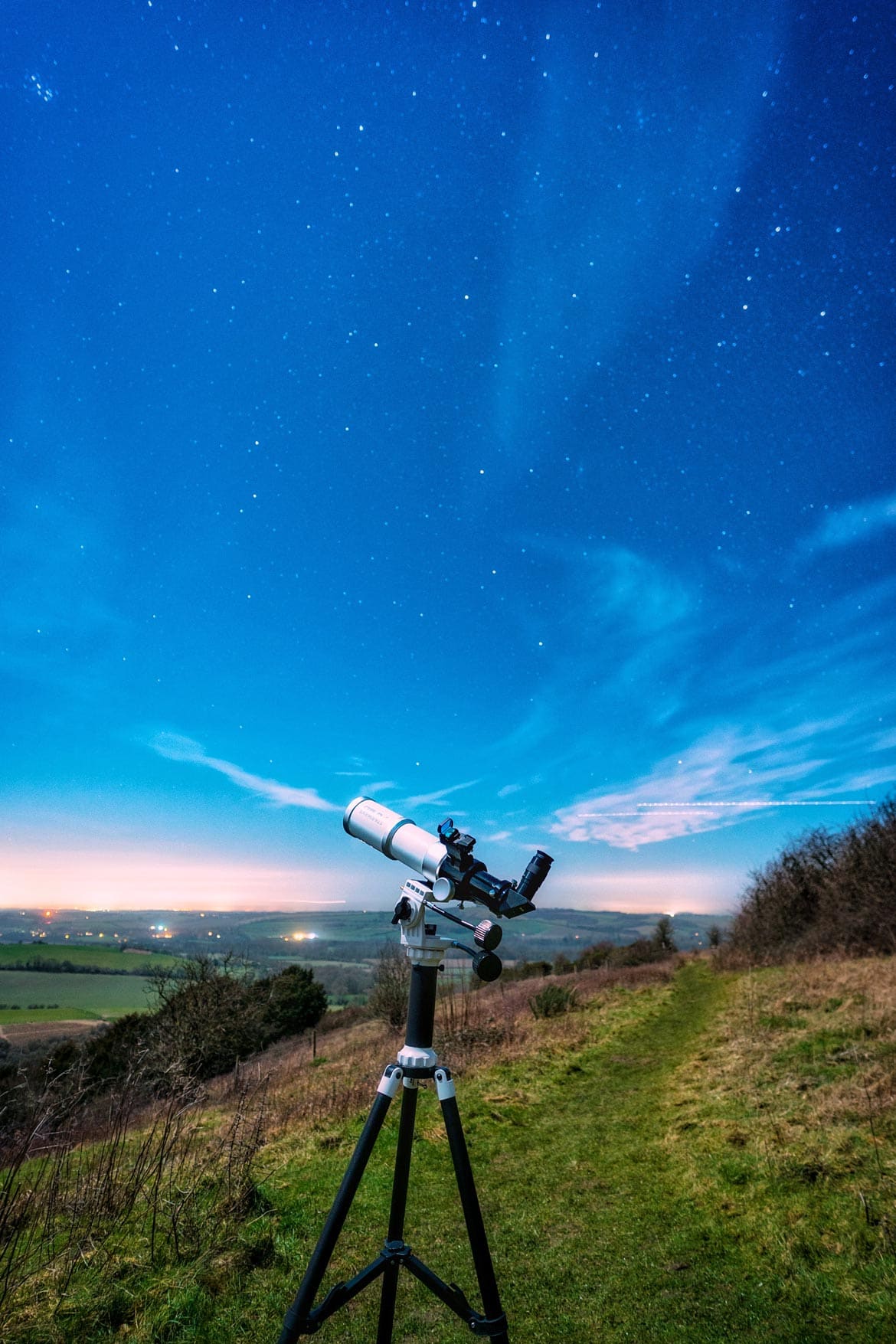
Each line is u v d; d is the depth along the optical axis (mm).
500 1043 12086
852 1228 4199
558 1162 6469
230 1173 5391
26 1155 4445
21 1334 3650
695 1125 6715
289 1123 8312
